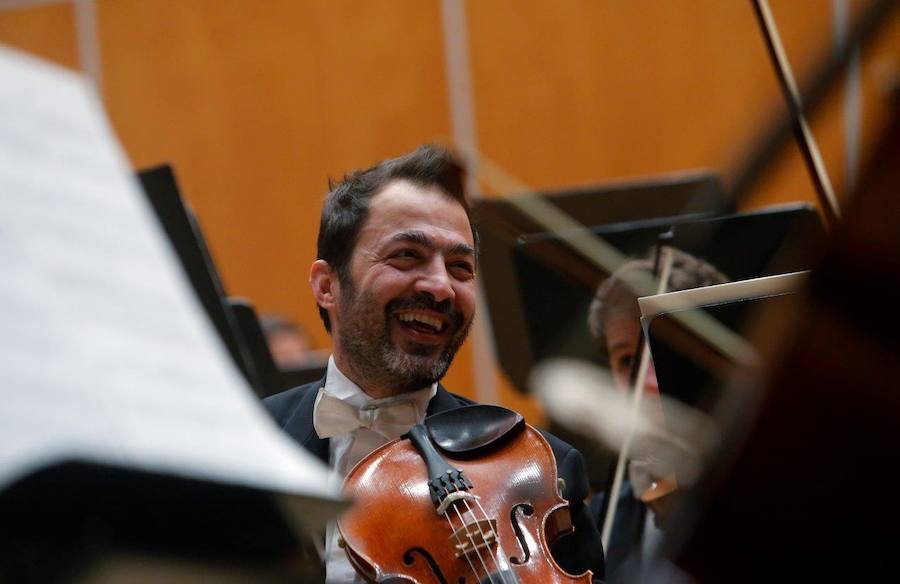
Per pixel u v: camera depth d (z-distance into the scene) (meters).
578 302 4.00
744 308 2.41
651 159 6.99
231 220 7.37
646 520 3.35
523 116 7.16
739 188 1.34
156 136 7.45
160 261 1.21
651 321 2.44
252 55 7.43
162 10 7.50
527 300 4.00
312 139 7.35
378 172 3.28
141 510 1.11
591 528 2.96
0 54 1.24
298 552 1.21
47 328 1.10
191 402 1.13
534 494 2.81
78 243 1.17
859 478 1.04
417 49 7.29
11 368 1.07
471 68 7.22
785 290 2.38
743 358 2.36
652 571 1.25
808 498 1.05
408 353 3.15
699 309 2.41
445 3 7.27
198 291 3.59
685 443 2.41
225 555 1.18
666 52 7.03
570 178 7.08
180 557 1.16
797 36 6.82
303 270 7.31
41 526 1.07
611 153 7.05
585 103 7.10
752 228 3.56
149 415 1.10
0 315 1.09
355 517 2.77
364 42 7.34
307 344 5.39
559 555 2.89
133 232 1.21
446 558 2.70
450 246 3.17
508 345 4.23
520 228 4.24
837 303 1.01
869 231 0.97
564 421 3.82
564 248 3.95
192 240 3.58
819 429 1.03
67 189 1.20
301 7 7.41
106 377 1.10
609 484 3.49
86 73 7.52
